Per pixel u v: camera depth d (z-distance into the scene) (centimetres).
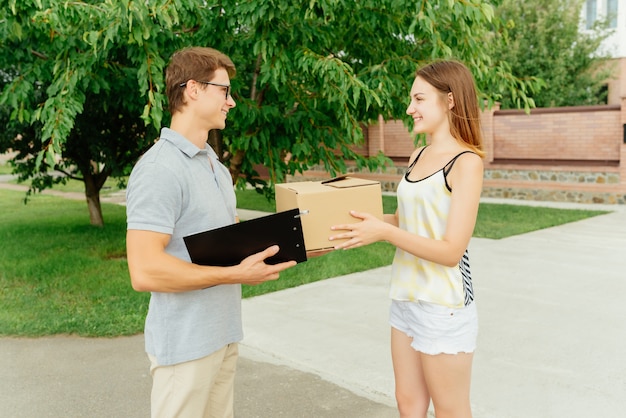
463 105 230
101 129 873
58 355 448
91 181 1069
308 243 222
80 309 565
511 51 1575
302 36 528
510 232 941
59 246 894
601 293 586
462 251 221
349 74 492
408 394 253
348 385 385
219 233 191
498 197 1455
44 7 462
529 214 1139
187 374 206
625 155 1255
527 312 527
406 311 240
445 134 235
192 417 212
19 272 718
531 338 460
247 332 491
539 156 1384
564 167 1341
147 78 503
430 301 229
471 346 234
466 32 535
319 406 358
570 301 560
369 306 560
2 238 968
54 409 359
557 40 1636
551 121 1354
